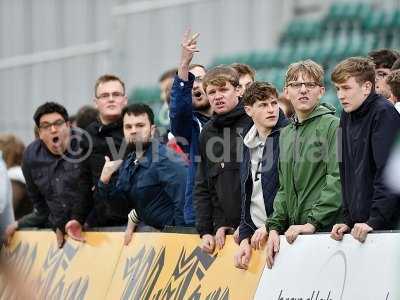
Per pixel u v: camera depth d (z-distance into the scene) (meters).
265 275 16.83
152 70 40.94
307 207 16.61
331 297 15.21
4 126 45.31
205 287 18.30
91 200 23.44
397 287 14.14
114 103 23.06
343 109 15.87
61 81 43.34
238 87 18.64
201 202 18.83
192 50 19.77
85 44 44.19
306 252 16.02
